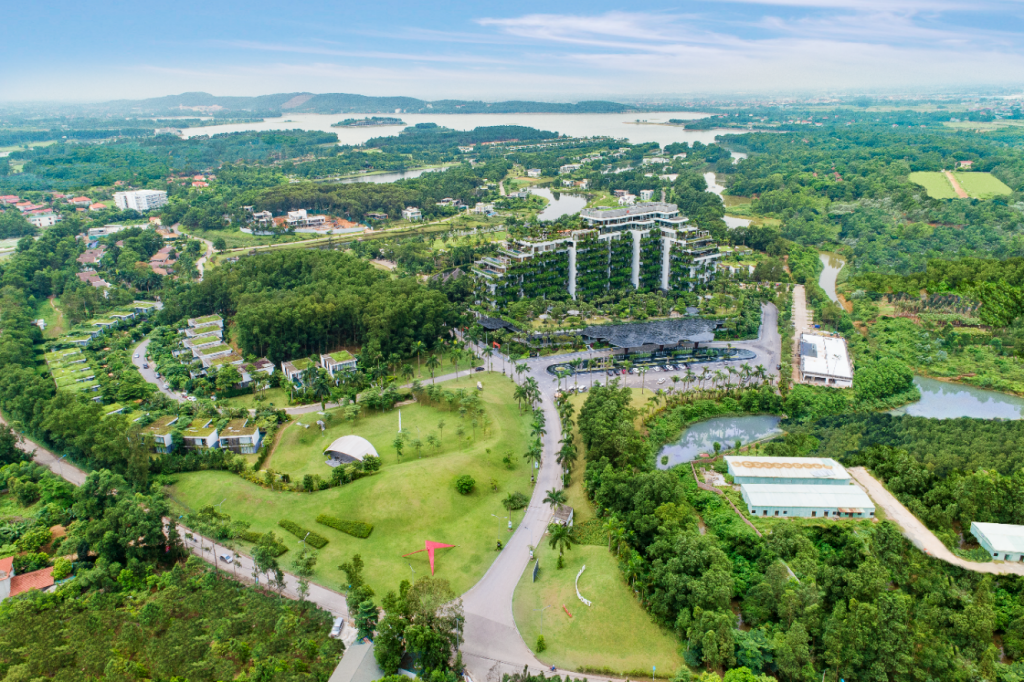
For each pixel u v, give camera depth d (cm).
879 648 14225
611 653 15050
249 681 13612
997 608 16038
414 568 17800
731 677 13512
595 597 16288
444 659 14212
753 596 15812
